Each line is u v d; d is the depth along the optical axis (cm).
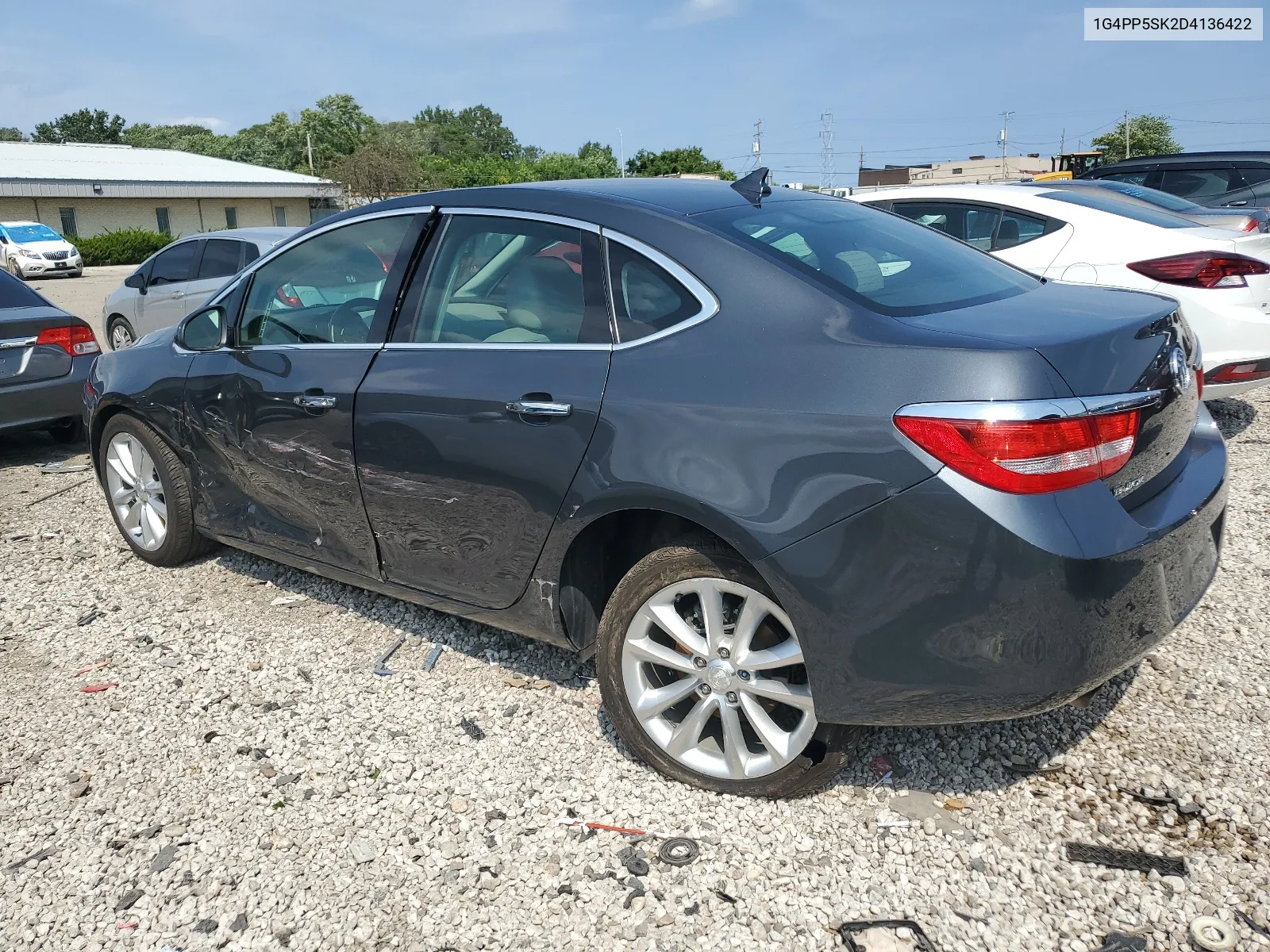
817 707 247
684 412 255
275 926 238
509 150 15875
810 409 237
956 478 220
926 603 227
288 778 295
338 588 430
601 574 303
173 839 270
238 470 394
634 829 266
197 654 376
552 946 228
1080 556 217
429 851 261
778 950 223
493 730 317
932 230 346
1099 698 317
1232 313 559
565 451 277
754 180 323
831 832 261
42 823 279
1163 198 730
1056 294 287
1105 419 224
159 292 1013
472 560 313
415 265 334
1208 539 267
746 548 245
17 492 604
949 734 301
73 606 425
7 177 3716
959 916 231
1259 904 230
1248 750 286
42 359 649
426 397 311
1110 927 226
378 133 8994
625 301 279
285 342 375
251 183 4509
